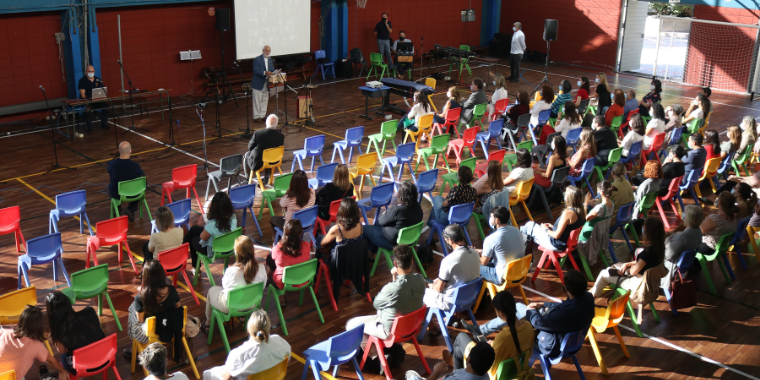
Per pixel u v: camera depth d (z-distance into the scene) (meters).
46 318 6.31
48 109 12.44
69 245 8.03
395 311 5.24
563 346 5.13
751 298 7.11
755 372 5.75
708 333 6.38
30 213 8.99
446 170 11.05
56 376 5.03
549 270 7.60
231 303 5.61
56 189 9.91
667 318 6.64
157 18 15.34
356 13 19.47
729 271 7.61
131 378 5.46
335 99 16.34
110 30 14.55
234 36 16.80
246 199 8.20
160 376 4.30
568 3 21.80
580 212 6.88
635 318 6.32
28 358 4.78
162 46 15.63
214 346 5.95
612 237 8.56
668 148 11.76
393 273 6.71
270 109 15.12
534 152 10.63
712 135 9.66
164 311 5.25
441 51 20.06
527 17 23.03
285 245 6.11
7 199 9.48
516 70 19.17
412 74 19.14
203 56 16.53
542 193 9.09
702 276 7.59
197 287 7.05
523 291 6.81
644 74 20.86
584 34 21.69
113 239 7.12
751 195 7.66
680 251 6.51
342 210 6.49
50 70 13.88
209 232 6.65
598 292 6.62
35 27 13.40
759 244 8.48
